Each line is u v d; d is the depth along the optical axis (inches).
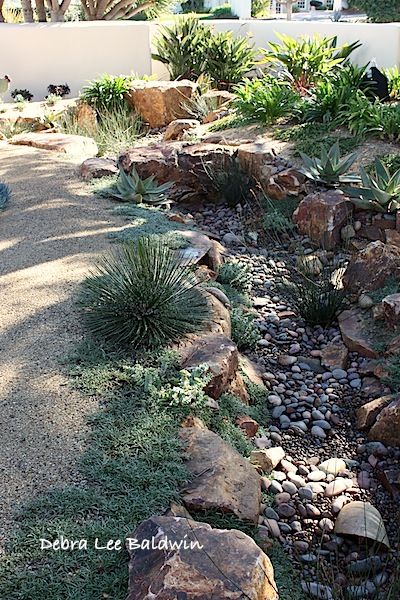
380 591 104.9
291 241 234.7
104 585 88.4
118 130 364.2
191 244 200.2
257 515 107.0
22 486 104.6
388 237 222.7
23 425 118.6
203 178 273.7
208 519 102.7
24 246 196.7
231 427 132.2
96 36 462.3
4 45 457.4
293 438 144.1
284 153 275.0
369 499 127.6
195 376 129.6
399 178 227.6
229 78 442.3
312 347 179.8
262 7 882.1
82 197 243.6
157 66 478.0
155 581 82.2
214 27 487.8
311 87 365.4
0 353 141.6
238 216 261.4
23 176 269.1
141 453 112.0
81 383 129.7
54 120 381.1
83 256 187.2
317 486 128.3
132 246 165.5
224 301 175.0
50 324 151.6
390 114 277.0
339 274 208.7
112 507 100.7
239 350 174.6
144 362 137.5
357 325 180.2
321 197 232.1
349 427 148.3
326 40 383.2
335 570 110.3
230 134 306.3
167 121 395.9
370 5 647.8
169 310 148.3
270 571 87.4
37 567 90.8
